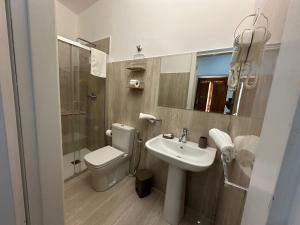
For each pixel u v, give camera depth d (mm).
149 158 1873
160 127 1717
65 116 2295
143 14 1717
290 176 242
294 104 233
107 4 2062
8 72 330
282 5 448
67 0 2203
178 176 1336
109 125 2268
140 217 1439
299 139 232
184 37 1456
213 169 1399
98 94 2352
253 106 671
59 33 2324
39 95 380
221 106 1312
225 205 987
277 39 461
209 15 1307
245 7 1140
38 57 365
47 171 427
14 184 370
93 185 1760
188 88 1479
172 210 1379
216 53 1294
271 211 261
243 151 705
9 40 322
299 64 229
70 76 2221
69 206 1515
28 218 414
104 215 1437
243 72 871
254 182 385
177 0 1466
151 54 1697
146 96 1793
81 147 2594
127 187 1839
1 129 347
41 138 399
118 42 1993
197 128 1460
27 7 332
